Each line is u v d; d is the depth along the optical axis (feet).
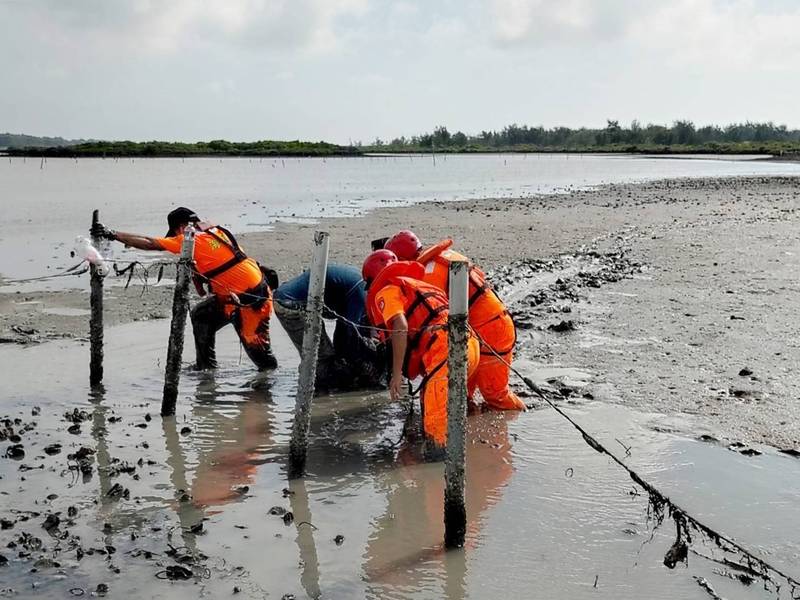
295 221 82.84
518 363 30.53
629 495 19.66
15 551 17.16
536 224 79.15
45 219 82.89
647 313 37.99
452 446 17.16
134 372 30.48
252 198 119.34
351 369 28.66
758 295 41.50
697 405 25.52
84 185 153.58
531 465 21.53
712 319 36.45
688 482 20.16
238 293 29.63
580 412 25.34
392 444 23.71
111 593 15.67
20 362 31.55
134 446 23.29
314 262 20.42
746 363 29.68
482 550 17.34
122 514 19.03
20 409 26.25
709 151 478.59
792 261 52.44
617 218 85.05
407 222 81.10
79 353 32.91
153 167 273.95
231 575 16.42
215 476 21.33
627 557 16.90
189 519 18.85
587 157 440.04
